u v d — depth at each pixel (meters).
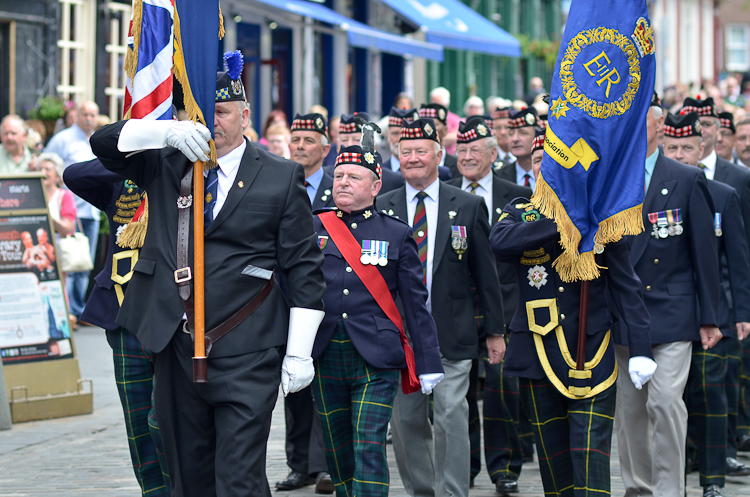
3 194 15.63
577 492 8.88
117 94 29.95
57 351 15.69
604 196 9.15
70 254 22.06
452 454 10.59
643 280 10.79
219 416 7.61
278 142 17.44
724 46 98.00
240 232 7.66
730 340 11.92
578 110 9.16
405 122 11.22
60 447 13.59
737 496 11.56
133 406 9.75
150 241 7.72
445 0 40.81
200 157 7.39
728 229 11.80
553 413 9.20
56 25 27.69
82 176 9.66
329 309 9.33
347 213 9.63
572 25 9.32
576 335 9.07
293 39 35.69
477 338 11.00
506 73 55.50
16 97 26.89
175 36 7.62
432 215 11.16
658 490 10.53
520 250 9.10
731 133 16.09
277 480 12.08
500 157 19.02
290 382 7.75
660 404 10.53
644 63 9.38
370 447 9.01
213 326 7.54
